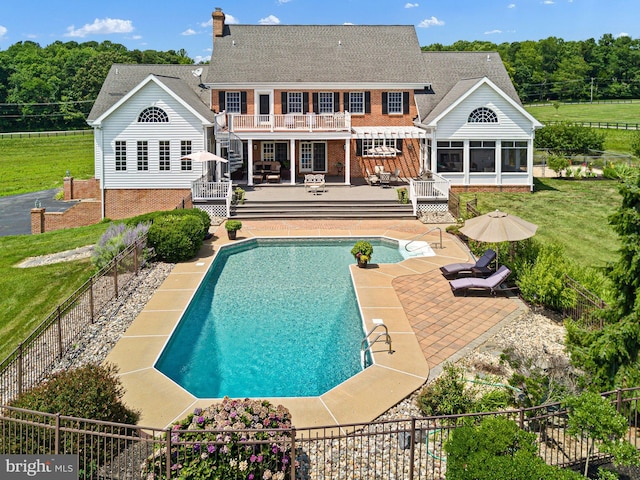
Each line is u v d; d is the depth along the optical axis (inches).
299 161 1768.0
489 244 940.6
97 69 5364.2
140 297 781.3
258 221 1309.1
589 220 1213.1
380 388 518.9
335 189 1546.5
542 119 4483.3
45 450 372.8
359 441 431.2
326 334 677.9
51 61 5974.4
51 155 3575.3
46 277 890.7
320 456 407.8
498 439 345.1
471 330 663.8
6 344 665.0
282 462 357.1
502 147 1520.7
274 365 594.9
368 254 928.3
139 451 381.4
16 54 6195.9
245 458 349.4
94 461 385.4
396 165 1758.1
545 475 321.1
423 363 572.4
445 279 864.9
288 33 1840.6
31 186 2486.5
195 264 950.4
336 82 1674.5
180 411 481.1
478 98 1489.9
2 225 1567.4
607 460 408.2
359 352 625.3
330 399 499.5
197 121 1448.1
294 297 813.9
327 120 1590.8
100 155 1459.2
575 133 2345.0
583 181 1720.0
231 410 378.0
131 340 633.6
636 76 5979.3
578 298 687.7
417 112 1688.0
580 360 486.3
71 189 1930.4
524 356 510.3
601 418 359.6
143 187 1476.4
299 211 1322.6
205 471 341.4
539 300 732.0
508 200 1427.2
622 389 410.3
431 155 1536.7
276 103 1684.3
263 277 914.7
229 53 1753.2
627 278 468.8
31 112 5137.8
